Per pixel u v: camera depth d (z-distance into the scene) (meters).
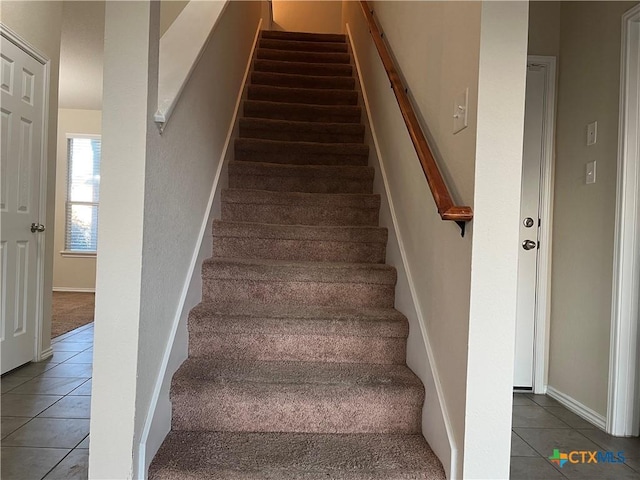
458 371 1.36
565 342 2.54
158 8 1.39
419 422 1.64
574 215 2.49
